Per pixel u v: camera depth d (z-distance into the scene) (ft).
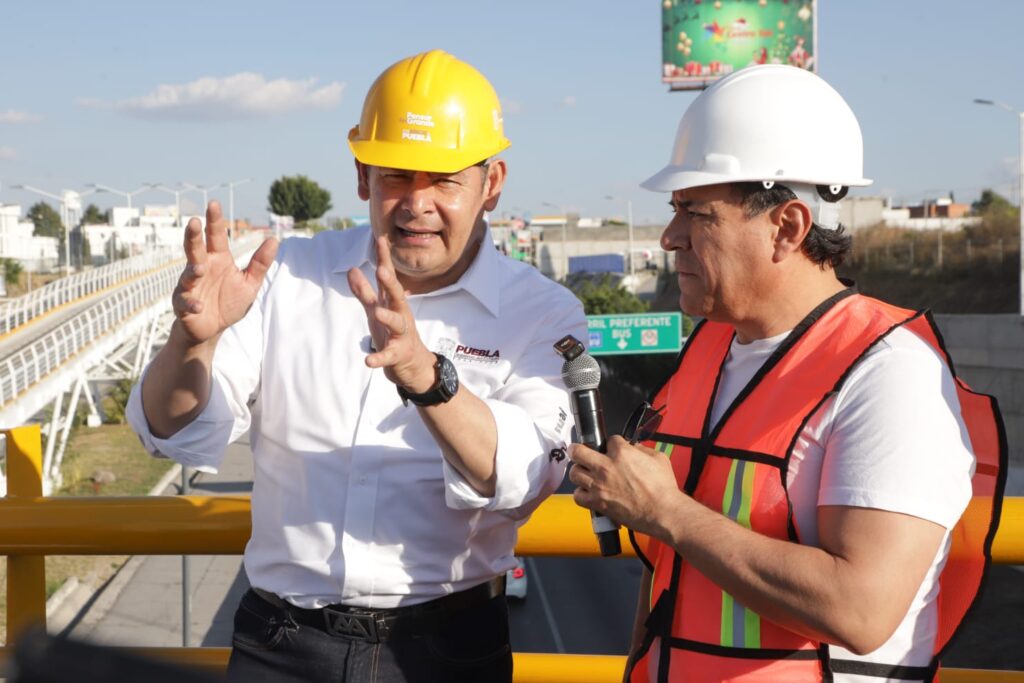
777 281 5.98
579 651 51.60
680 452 6.26
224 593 56.13
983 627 42.75
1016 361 68.80
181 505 7.49
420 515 7.03
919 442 5.33
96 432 110.32
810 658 5.64
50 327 121.19
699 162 6.07
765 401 5.87
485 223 7.59
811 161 5.90
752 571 5.37
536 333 7.45
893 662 5.64
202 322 6.22
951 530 5.56
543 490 6.86
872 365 5.56
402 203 7.11
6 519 7.33
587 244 266.16
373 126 7.24
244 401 7.30
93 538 7.34
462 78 7.34
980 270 111.24
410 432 7.10
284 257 7.64
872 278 123.54
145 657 1.85
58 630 1.95
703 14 124.36
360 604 6.99
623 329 77.15
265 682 7.11
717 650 5.82
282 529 7.17
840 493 5.40
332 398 7.12
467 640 7.24
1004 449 5.61
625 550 6.95
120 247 276.82
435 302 7.41
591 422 6.21
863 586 5.17
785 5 124.16
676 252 6.33
